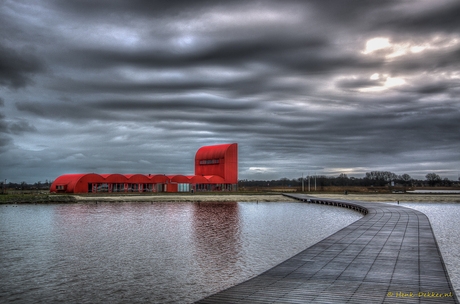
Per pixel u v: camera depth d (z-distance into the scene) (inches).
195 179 3897.6
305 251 786.8
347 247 828.0
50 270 788.6
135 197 2928.2
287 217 1823.3
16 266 820.0
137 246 1039.6
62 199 2610.7
